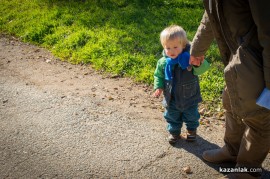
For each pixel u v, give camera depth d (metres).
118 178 3.32
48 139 3.90
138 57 5.66
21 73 5.52
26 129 4.08
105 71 5.51
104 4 7.84
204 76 5.10
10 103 4.64
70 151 3.70
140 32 6.54
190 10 7.53
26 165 3.49
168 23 6.89
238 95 2.56
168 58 3.47
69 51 6.10
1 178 3.31
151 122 4.23
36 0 8.29
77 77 5.38
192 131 3.75
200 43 3.02
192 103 3.58
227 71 2.56
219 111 4.39
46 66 5.76
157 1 7.92
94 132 4.03
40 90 4.99
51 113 4.41
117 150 3.72
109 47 5.99
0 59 6.00
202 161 3.53
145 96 4.84
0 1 8.36
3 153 3.66
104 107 4.55
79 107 4.54
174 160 3.56
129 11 7.44
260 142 2.79
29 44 6.57
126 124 4.19
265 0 2.14
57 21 7.06
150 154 3.65
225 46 2.75
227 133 3.26
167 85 3.54
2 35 6.95
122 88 5.04
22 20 7.31
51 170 3.42
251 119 2.67
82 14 7.31
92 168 3.45
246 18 2.40
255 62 2.40
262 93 2.46
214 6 2.54
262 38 2.25
